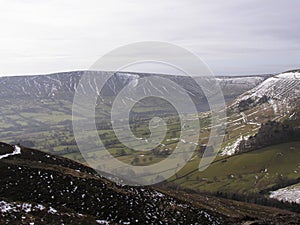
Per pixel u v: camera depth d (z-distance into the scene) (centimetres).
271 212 8544
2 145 4988
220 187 13925
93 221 3400
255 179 15088
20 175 3941
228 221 5372
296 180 14738
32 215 3050
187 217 4566
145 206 4216
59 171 4372
